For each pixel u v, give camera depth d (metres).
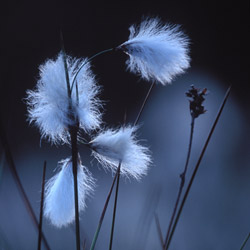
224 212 1.35
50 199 0.59
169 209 1.28
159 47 0.59
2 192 0.94
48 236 0.98
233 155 2.33
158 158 1.24
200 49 4.50
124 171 0.59
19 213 1.07
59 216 0.59
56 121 0.57
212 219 1.28
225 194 1.56
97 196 1.56
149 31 0.60
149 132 1.84
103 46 4.45
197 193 1.52
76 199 0.56
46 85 0.57
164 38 0.59
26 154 2.04
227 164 2.04
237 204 1.45
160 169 1.18
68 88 0.57
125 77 3.59
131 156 0.59
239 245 1.17
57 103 0.57
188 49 0.60
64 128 0.58
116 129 0.59
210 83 4.18
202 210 1.34
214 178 1.73
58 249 0.96
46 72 0.58
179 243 1.05
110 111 3.48
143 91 3.52
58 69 0.58
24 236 0.95
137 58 0.59
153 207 0.73
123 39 4.49
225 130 2.74
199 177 1.71
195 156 1.79
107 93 3.55
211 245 1.11
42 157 2.02
